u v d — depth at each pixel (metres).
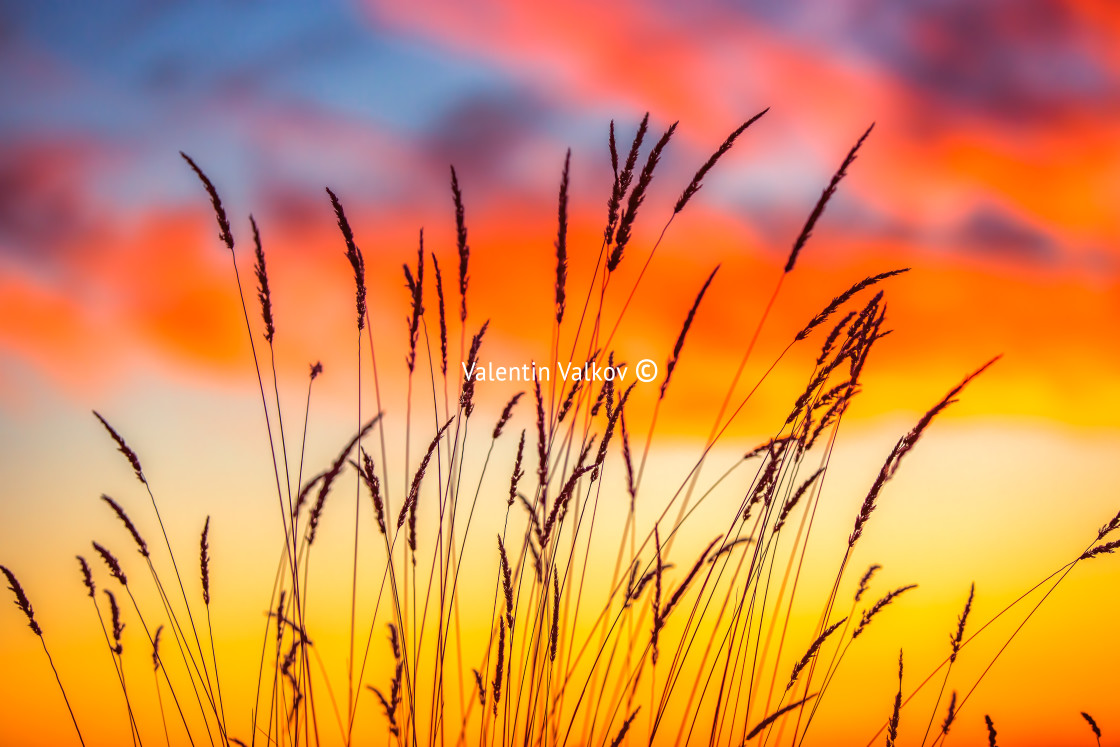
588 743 1.65
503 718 1.53
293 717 1.55
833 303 1.54
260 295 1.58
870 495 1.59
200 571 1.60
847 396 1.59
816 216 1.45
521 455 1.56
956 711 1.69
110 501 1.52
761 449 1.64
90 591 1.57
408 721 1.57
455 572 1.70
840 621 1.52
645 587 1.62
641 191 1.54
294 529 1.56
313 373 1.67
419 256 1.62
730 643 1.65
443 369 1.66
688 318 1.58
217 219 1.54
